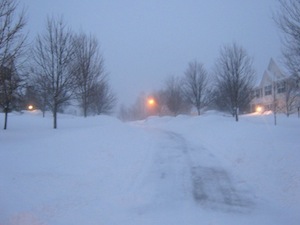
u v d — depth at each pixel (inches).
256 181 374.9
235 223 256.4
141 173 407.5
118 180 373.7
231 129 747.4
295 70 526.3
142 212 281.1
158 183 368.2
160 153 548.7
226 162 482.0
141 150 550.0
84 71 1039.0
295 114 1549.0
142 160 478.0
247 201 313.7
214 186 361.7
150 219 264.4
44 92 872.3
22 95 829.8
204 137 768.3
